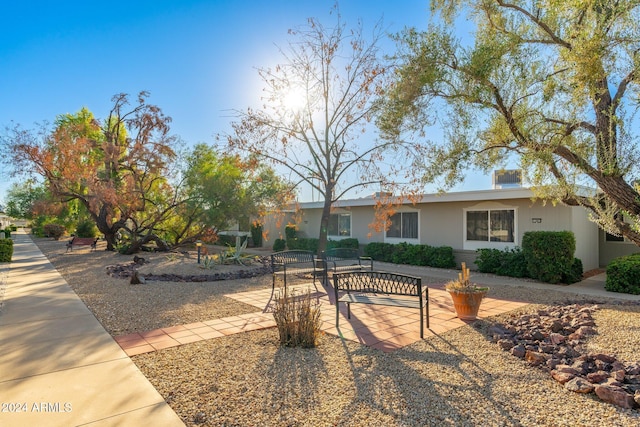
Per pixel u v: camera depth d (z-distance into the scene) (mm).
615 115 4352
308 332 4418
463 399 3066
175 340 4617
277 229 22031
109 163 17078
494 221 11812
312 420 2730
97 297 7309
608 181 4473
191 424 2666
